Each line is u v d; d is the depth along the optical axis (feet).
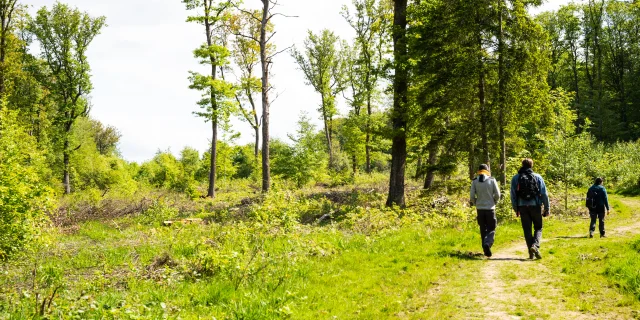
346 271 27.09
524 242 35.14
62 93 122.93
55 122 123.44
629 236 37.52
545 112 63.82
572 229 44.27
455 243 34.06
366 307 20.01
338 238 37.73
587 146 70.38
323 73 142.82
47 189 33.32
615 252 26.02
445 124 65.31
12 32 97.14
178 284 24.73
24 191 31.63
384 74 61.93
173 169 126.82
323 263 29.32
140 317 17.11
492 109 57.47
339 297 21.81
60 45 120.16
